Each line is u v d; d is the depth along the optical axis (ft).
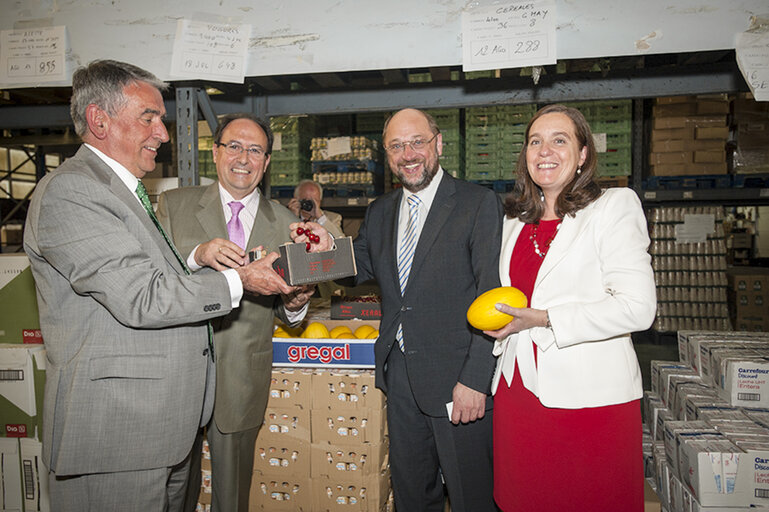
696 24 5.50
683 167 15.57
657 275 16.94
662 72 7.88
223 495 5.87
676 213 16.78
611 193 4.75
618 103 14.84
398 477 5.94
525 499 4.78
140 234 4.30
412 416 5.82
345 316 7.88
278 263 4.97
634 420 4.66
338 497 6.59
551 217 5.09
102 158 4.41
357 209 18.06
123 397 4.15
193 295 4.25
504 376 5.13
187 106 6.89
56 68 6.50
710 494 5.46
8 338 7.52
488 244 5.49
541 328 4.63
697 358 7.85
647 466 7.24
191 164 6.90
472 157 15.42
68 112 9.25
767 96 5.41
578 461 4.57
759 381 6.57
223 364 5.74
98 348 4.11
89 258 3.92
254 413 5.93
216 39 6.25
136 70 4.45
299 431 6.65
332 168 17.71
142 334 4.25
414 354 5.63
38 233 4.05
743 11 5.42
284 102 8.84
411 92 8.59
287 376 6.64
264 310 6.04
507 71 8.55
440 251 5.67
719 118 15.24
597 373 4.52
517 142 15.14
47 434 4.14
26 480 7.30
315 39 6.15
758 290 16.39
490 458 5.76
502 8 5.78
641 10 5.57
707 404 6.74
